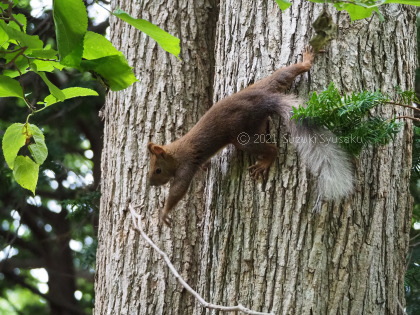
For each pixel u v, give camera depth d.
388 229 8.09
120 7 11.81
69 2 3.82
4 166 15.95
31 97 17.52
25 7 16.62
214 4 11.85
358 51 8.20
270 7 8.66
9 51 4.20
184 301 10.40
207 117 9.38
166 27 11.53
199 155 9.69
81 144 20.75
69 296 20.97
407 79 8.54
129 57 11.41
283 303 7.74
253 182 8.19
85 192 17.20
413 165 10.37
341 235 7.78
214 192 8.68
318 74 8.13
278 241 7.90
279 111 8.05
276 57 8.51
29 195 17.23
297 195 7.89
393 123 7.37
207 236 8.70
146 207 10.74
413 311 11.71
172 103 11.16
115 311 10.46
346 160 7.68
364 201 7.92
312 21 8.36
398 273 8.29
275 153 8.10
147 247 10.55
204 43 11.59
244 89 8.63
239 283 8.05
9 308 23.83
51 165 16.91
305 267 7.74
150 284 10.42
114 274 10.62
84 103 17.77
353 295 7.73
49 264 20.72
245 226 8.13
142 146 11.02
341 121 7.34
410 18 8.80
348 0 4.91
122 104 11.26
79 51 4.01
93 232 16.53
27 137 5.29
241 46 8.84
